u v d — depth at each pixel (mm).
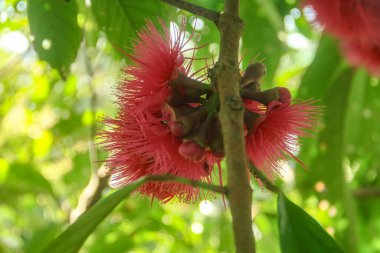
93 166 527
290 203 266
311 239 261
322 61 625
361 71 654
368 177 720
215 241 653
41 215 731
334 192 637
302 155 624
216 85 279
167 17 410
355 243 618
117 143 298
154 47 292
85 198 526
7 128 712
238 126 250
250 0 599
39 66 636
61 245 254
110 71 649
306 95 643
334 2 364
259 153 296
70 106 685
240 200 236
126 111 296
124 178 299
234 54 273
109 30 415
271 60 599
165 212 644
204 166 297
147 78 291
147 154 288
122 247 596
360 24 364
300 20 675
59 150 717
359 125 695
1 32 519
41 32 406
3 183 595
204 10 290
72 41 410
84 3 462
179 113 287
